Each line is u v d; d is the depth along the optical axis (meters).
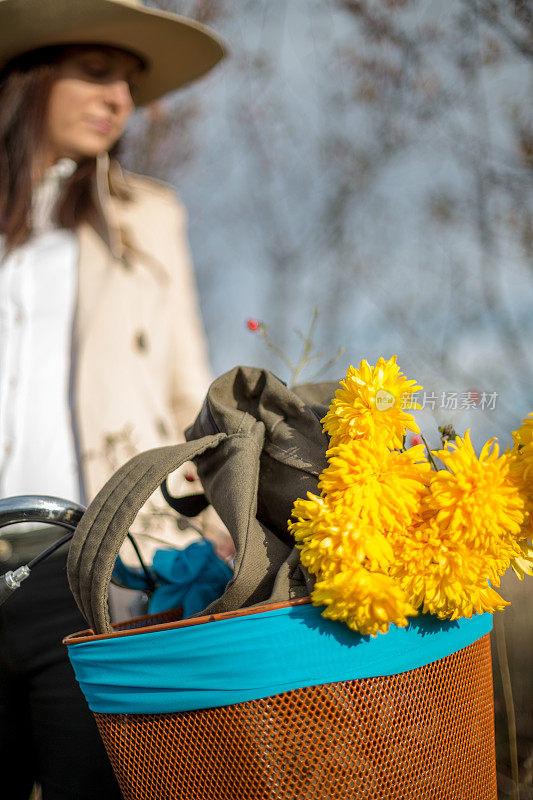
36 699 1.21
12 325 1.54
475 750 0.87
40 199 1.66
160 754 0.79
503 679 1.41
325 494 0.85
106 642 0.79
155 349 1.74
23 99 1.64
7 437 1.47
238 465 0.88
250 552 0.84
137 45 1.84
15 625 1.20
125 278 1.71
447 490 0.76
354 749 0.77
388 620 0.73
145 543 1.44
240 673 0.75
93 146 1.69
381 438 0.79
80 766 1.19
